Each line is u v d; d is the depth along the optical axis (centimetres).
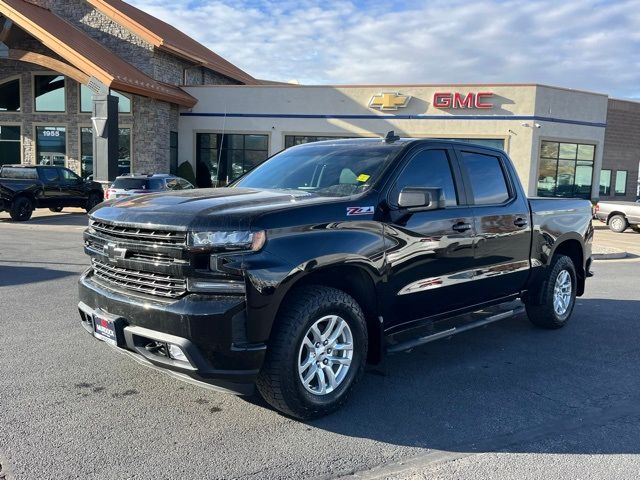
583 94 2870
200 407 434
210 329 363
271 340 386
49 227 1769
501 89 2750
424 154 504
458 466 354
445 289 506
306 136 2981
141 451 364
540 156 2814
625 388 495
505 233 566
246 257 368
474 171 554
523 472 348
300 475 340
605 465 358
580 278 724
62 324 648
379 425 411
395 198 464
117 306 398
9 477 328
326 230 409
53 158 2970
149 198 443
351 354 429
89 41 2808
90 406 432
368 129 2905
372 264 432
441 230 492
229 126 3044
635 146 4141
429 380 506
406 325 487
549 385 498
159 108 2841
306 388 402
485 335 658
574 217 686
